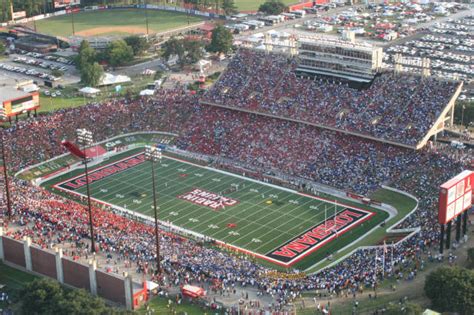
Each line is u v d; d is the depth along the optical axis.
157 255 100.88
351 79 153.62
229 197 135.50
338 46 153.75
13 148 152.00
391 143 140.25
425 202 123.81
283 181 141.00
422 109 143.12
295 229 122.19
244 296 95.88
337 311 90.25
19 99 163.25
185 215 128.38
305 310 91.19
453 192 101.12
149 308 93.62
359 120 146.75
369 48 150.12
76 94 190.50
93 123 165.62
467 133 145.50
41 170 148.00
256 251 114.75
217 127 161.12
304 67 161.88
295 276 103.06
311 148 146.88
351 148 143.50
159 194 137.50
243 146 153.50
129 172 148.25
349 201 132.12
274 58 169.62
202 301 94.06
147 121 168.38
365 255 106.94
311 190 136.88
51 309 90.06
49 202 128.12
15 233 111.00
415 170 133.50
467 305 86.88
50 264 102.50
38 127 160.25
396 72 151.00
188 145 159.00
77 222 118.75
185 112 168.75
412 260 102.31
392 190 131.50
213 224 124.69
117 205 132.88
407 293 93.62
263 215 127.81
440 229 107.19
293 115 154.25
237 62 173.25
